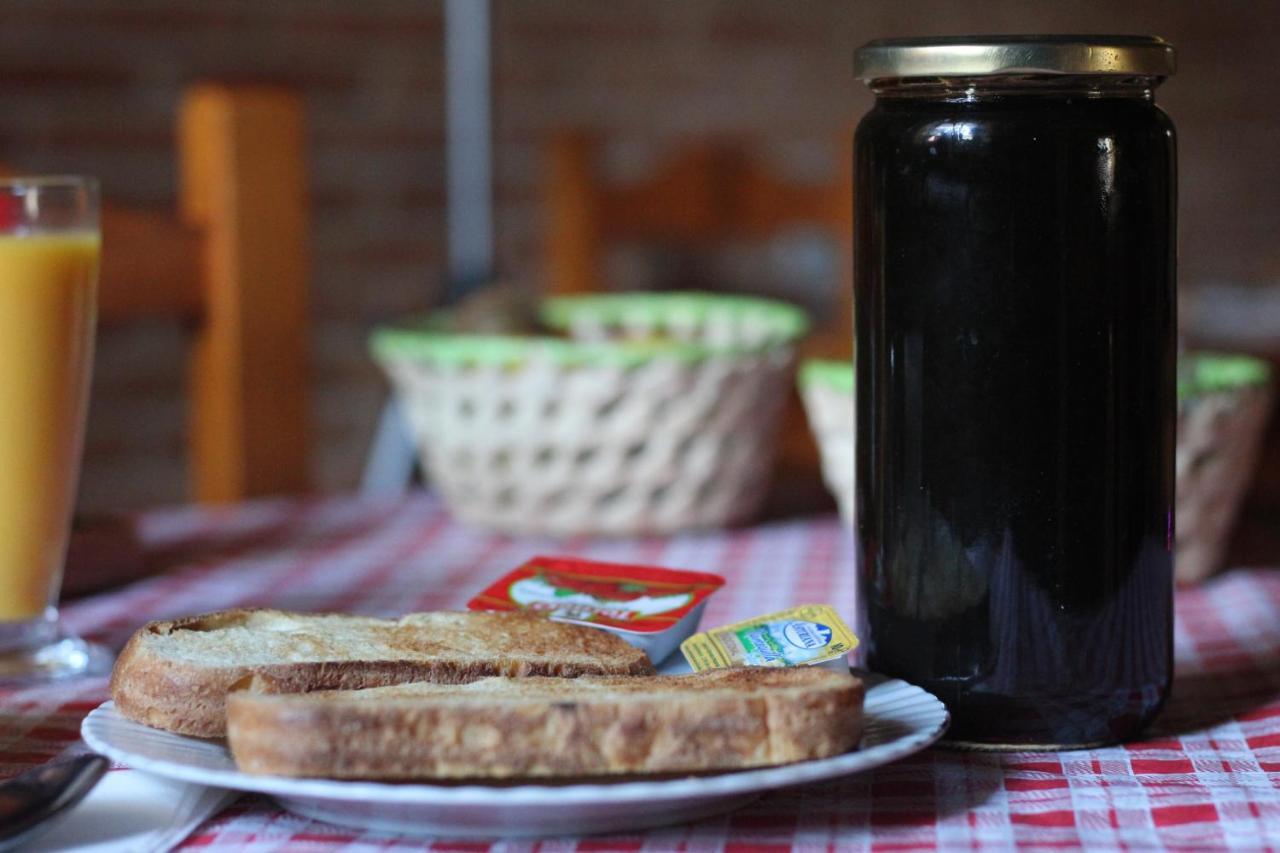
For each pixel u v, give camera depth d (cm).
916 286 67
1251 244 310
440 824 61
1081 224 66
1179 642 82
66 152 223
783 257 269
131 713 65
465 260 130
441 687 63
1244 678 77
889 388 68
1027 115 66
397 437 145
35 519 81
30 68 220
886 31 283
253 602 90
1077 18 295
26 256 80
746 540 103
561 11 262
